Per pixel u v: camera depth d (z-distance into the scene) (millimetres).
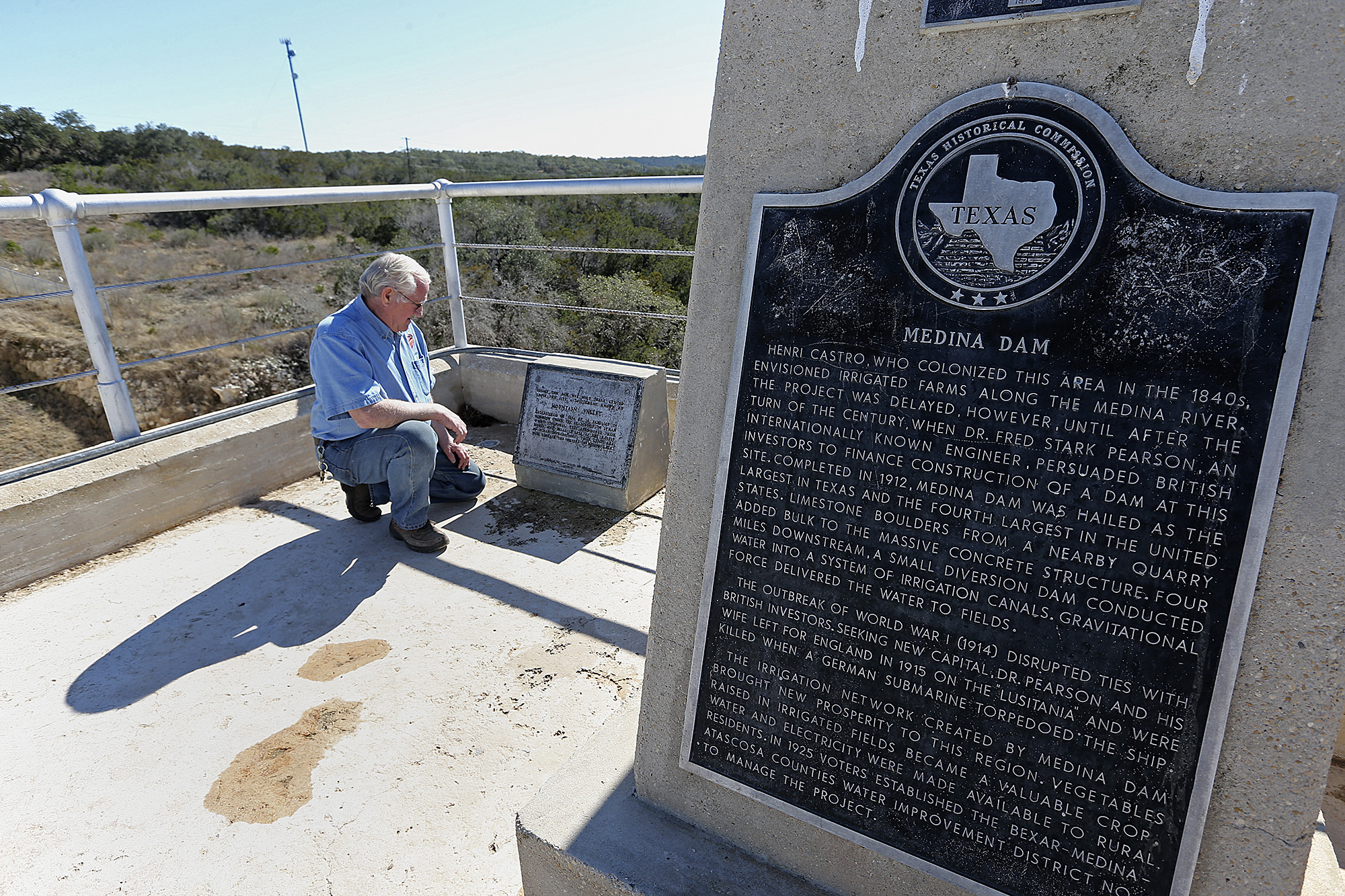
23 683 2494
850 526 1444
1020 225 1233
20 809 2000
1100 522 1238
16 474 3102
